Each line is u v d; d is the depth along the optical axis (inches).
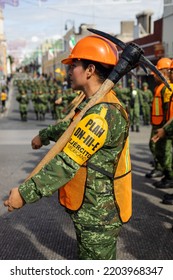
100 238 78.7
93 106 73.1
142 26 1184.8
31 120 696.4
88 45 77.9
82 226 78.6
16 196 71.4
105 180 77.0
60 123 100.8
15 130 523.2
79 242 81.5
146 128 538.3
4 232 157.9
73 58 79.1
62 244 146.1
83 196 77.0
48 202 197.5
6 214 179.9
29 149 357.4
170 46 685.9
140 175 254.7
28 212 182.7
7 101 1217.4
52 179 70.4
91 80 79.0
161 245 146.1
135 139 424.5
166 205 193.5
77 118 73.2
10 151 348.2
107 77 77.4
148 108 567.8
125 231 159.3
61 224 167.0
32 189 70.6
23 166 283.6
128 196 82.0
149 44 789.2
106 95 76.6
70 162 70.7
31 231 159.0
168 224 167.6
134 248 143.2
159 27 738.8
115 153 76.4
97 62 77.6
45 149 355.3
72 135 72.1
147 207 190.1
